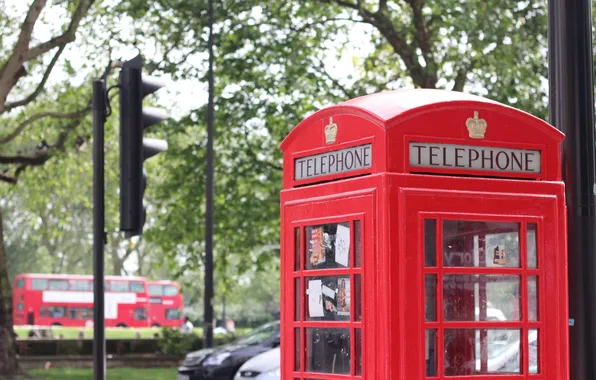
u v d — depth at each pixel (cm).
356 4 2775
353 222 556
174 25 2886
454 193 545
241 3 2819
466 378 539
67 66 2923
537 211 565
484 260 551
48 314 6225
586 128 716
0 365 2812
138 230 836
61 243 7188
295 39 2795
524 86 2506
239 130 2948
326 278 575
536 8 2606
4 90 2653
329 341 569
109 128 3362
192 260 3114
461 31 2478
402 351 527
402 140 542
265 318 5703
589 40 725
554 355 562
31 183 3353
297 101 2873
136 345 3531
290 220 610
